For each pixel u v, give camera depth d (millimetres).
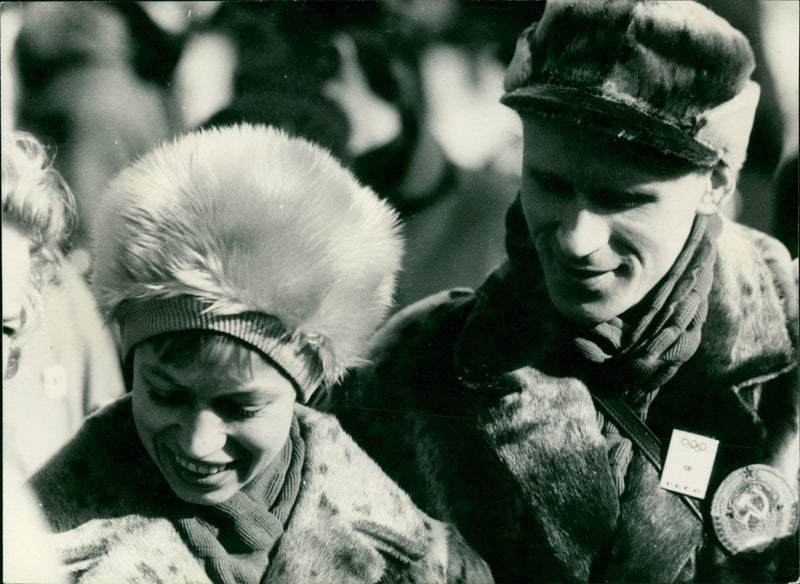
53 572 1521
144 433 1473
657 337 1606
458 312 1646
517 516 1647
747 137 1568
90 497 1540
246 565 1526
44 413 1588
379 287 1466
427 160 1617
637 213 1566
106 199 1457
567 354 1630
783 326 1623
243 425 1432
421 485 1637
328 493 1576
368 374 1624
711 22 1517
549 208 1587
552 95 1554
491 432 1647
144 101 1605
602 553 1646
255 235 1320
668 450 1635
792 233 1604
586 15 1527
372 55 1604
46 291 1599
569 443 1637
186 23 1604
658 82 1521
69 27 1595
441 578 1623
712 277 1605
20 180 1579
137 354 1437
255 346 1366
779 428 1630
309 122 1610
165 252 1335
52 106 1599
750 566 1645
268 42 1605
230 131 1514
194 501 1492
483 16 1577
